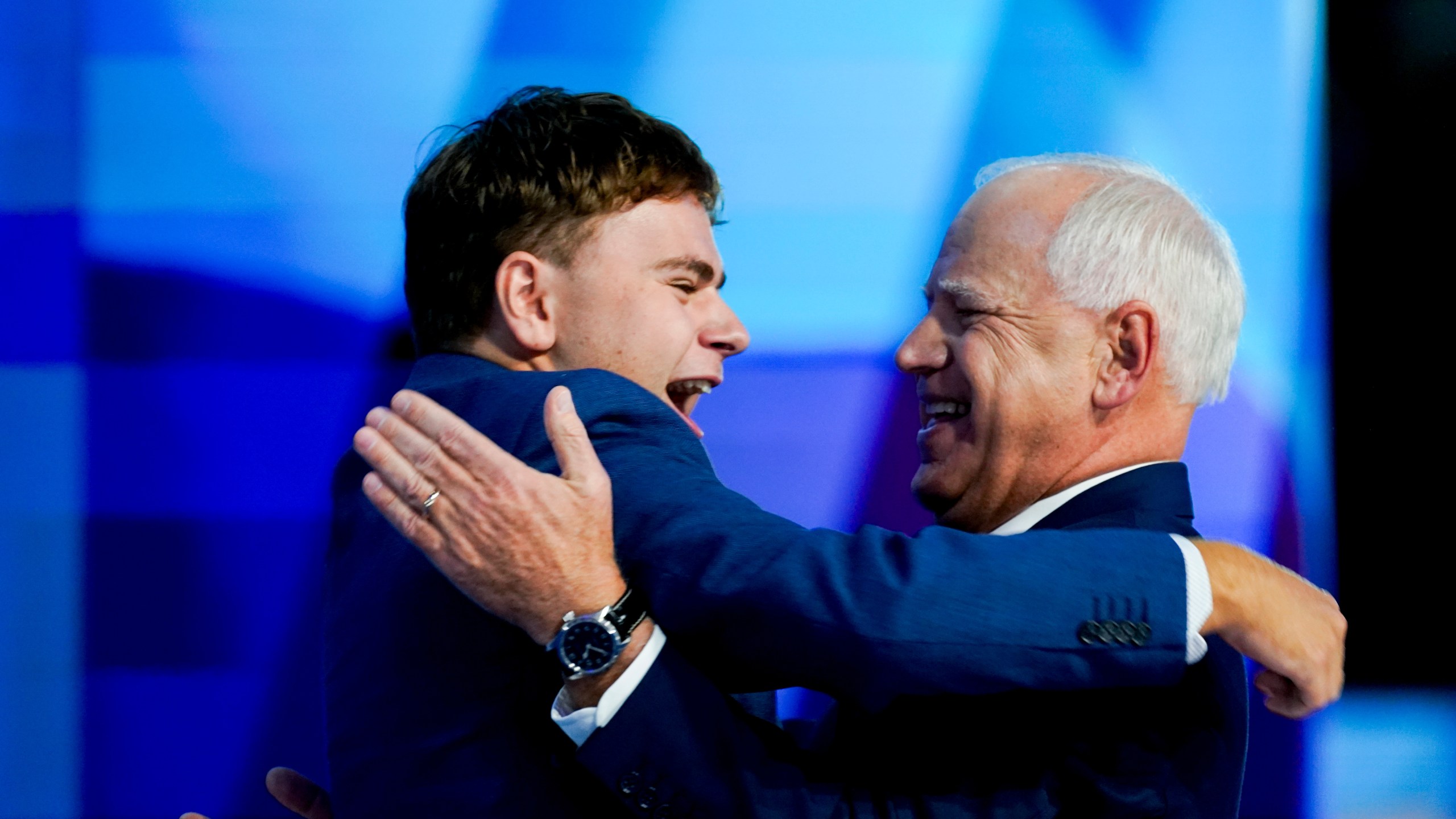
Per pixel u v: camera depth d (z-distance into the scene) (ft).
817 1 42.60
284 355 42.63
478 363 18.74
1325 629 15.52
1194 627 15.28
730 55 42.63
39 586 42.19
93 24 42.70
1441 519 42.80
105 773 41.86
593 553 15.53
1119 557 15.53
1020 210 20.65
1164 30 43.29
